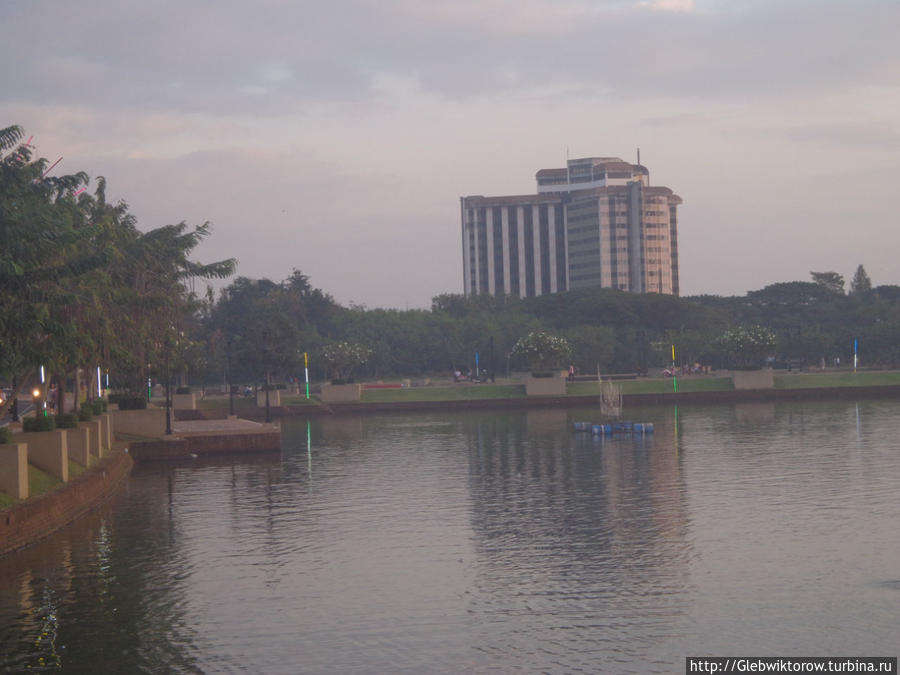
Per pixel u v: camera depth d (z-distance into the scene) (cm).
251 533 3759
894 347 14762
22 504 3612
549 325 16975
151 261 6469
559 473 5303
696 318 17250
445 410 11419
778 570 2967
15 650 2367
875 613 2519
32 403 10206
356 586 2909
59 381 5869
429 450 6750
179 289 7169
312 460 6284
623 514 3972
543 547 3375
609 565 3086
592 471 5353
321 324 18212
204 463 6288
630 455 6084
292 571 3116
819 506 4034
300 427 9369
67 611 2686
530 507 4206
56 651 2355
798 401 11456
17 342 3806
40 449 4300
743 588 2775
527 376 13050
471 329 16300
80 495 4228
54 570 3158
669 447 6500
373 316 16750
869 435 6969
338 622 2552
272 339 12381
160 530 3847
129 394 8588
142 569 3164
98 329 5078
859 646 2286
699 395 11700
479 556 3266
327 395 11631
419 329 16412
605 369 15662
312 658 2277
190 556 3353
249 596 2817
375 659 2262
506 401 11531
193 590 2895
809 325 16900
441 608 2658
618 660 2222
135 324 6116
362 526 3859
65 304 4153
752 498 4278
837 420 8400
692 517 3862
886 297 18400
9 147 3894
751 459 5688
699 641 2338
